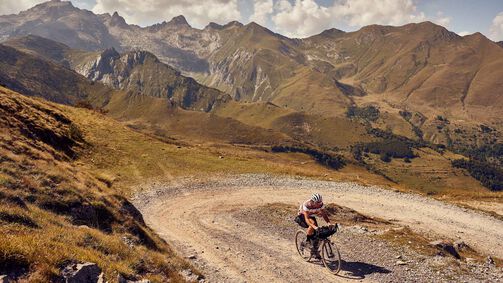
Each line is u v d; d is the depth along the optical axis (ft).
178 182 124.67
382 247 59.16
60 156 124.57
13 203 43.88
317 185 127.03
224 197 107.04
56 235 37.99
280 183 129.08
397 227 79.00
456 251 61.52
